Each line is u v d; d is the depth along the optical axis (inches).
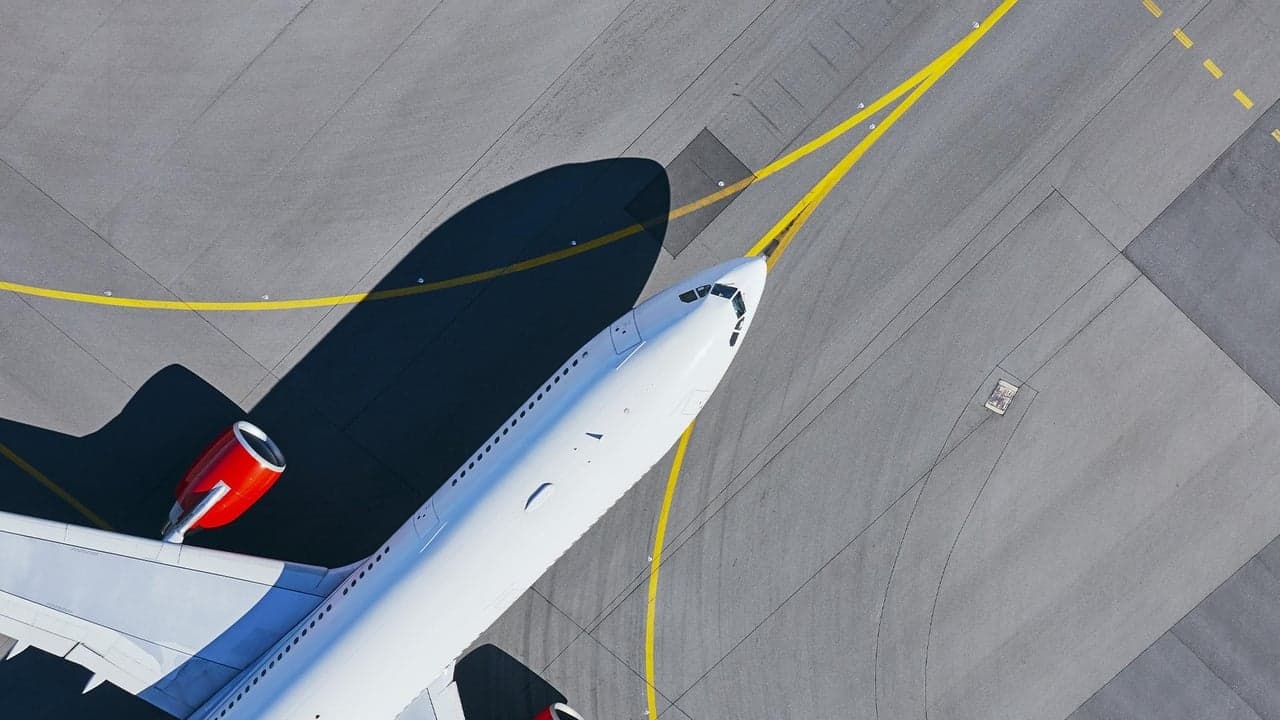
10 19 657.6
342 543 657.6
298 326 661.3
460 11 659.4
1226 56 658.2
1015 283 665.0
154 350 661.3
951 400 667.4
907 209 663.1
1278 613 668.1
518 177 660.7
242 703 580.7
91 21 658.2
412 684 576.1
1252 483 668.7
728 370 668.7
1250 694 667.4
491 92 660.1
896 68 660.1
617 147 660.1
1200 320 664.4
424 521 563.5
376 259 661.3
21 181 660.7
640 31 658.8
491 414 659.4
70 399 660.1
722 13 658.8
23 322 661.9
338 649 559.5
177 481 657.6
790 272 663.8
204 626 605.9
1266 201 659.4
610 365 537.3
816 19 658.8
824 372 665.6
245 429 594.9
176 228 662.5
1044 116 660.1
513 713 666.8
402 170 660.7
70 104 660.7
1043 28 660.1
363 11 660.1
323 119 661.9
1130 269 664.4
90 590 591.8
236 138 662.5
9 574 580.1
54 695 653.9
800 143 660.7
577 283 659.4
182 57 660.1
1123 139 660.1
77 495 655.8
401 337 660.7
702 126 660.1
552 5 658.2
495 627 668.7
